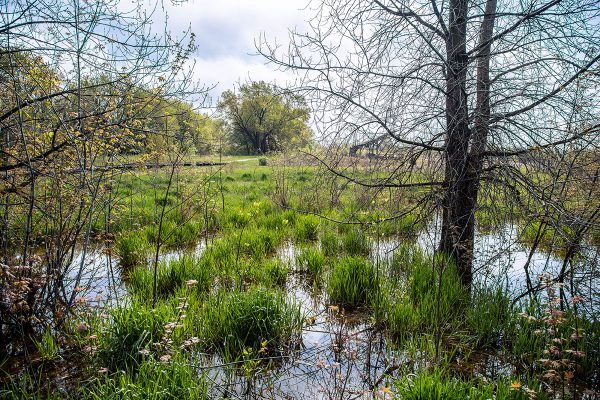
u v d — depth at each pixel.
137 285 5.55
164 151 5.47
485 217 5.48
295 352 4.15
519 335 4.07
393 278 5.85
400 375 3.64
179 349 3.61
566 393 3.37
